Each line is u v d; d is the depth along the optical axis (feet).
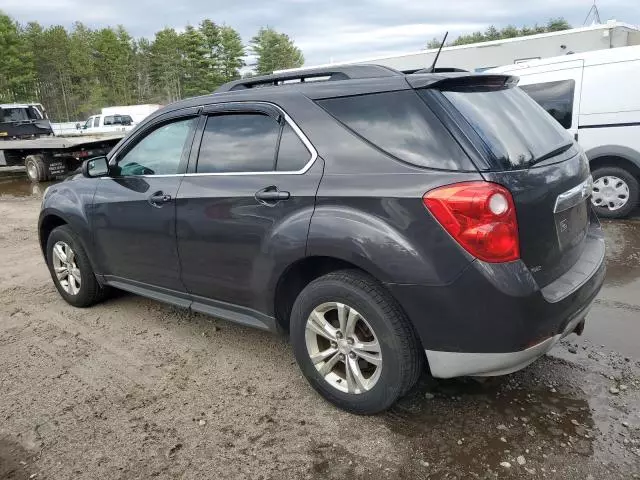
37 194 40.88
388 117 8.73
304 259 9.29
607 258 17.84
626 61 21.80
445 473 7.97
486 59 42.73
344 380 9.52
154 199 11.75
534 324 7.93
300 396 10.18
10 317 14.71
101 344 12.75
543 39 40.57
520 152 8.58
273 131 10.07
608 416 9.12
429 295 8.04
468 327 7.96
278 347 12.27
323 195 8.96
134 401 10.21
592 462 8.05
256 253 9.98
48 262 15.53
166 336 13.07
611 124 22.15
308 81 10.48
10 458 8.69
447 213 7.79
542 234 8.35
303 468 8.22
